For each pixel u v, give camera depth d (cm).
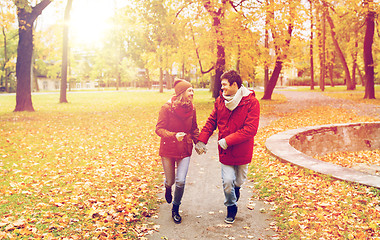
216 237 360
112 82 9381
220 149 387
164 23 1847
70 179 574
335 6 2612
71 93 4788
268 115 1631
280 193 487
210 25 1916
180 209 448
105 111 1981
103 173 614
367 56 2464
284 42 1934
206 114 1677
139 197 484
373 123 1054
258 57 1975
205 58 2205
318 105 2150
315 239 340
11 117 1638
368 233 345
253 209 439
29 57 2000
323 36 3872
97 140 995
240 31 1775
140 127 1276
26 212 411
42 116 1695
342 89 4456
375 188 459
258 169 625
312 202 441
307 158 643
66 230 366
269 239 352
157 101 2905
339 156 975
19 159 734
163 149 398
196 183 565
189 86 390
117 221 390
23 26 1906
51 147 882
